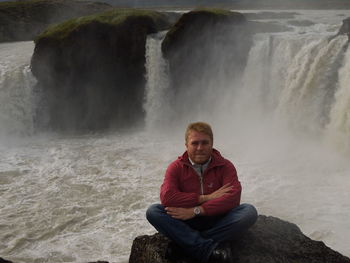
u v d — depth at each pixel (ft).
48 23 93.91
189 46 52.90
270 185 33.53
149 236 15.02
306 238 14.52
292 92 45.60
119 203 31.71
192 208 12.69
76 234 27.30
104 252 24.90
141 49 55.72
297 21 65.98
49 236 27.22
